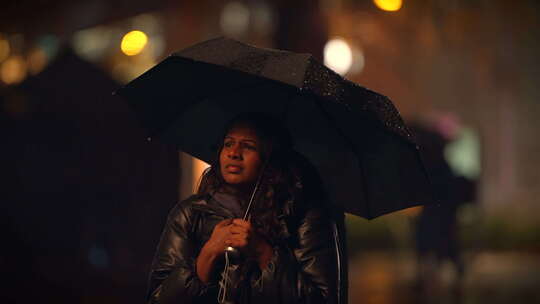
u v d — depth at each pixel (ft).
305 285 12.30
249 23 65.98
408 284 50.47
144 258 41.63
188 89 14.21
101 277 40.16
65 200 41.37
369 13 61.57
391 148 13.60
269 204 12.80
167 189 42.01
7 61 56.39
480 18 59.52
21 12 48.78
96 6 54.03
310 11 36.09
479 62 90.53
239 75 13.97
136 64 65.21
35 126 41.34
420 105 96.73
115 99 41.68
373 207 14.57
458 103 97.76
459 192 45.16
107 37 64.95
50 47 55.06
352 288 48.49
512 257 72.49
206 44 13.15
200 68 13.83
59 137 41.45
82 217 41.45
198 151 14.94
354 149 14.24
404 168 13.67
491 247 79.15
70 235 41.24
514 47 83.66
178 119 14.58
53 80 41.47
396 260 66.54
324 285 12.48
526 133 108.06
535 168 110.73
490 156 106.52
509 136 107.34
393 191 14.14
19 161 41.22
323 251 12.75
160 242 13.16
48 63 41.65
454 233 45.62
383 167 14.01
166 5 56.44
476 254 64.08
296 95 14.21
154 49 64.69
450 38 59.93
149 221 41.73
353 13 61.00
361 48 76.54
